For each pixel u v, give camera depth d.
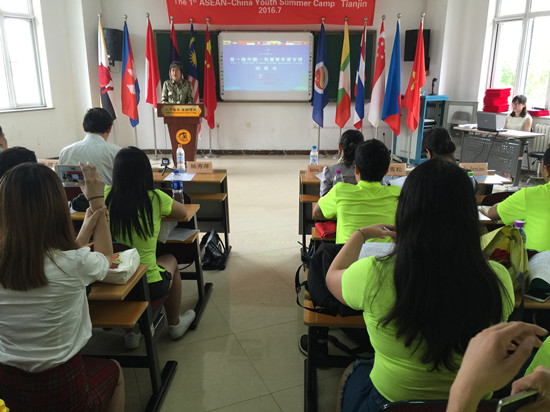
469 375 0.47
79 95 7.16
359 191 1.92
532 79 6.54
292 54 7.35
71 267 1.16
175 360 2.16
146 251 2.00
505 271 0.99
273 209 4.73
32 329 1.15
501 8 6.73
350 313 1.42
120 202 1.91
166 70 7.42
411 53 7.14
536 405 0.50
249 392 1.94
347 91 6.77
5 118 6.07
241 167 6.93
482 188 3.35
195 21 7.07
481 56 6.92
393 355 1.00
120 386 1.52
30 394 1.19
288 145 7.93
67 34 6.91
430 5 7.15
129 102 6.99
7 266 1.09
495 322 0.88
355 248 1.14
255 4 6.98
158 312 2.00
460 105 6.81
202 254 3.20
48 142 6.78
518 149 5.31
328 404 1.86
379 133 7.82
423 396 1.01
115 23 7.26
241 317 2.57
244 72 7.45
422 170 0.88
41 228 1.10
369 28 7.34
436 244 0.85
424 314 0.86
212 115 7.28
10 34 6.22
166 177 3.23
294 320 2.54
